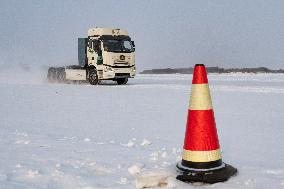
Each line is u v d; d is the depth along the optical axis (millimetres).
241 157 4957
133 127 7805
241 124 8172
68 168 4289
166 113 10164
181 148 5473
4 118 9250
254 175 3963
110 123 8375
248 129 7477
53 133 7027
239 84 23250
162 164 4426
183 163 3977
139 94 16406
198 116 3938
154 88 19922
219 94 16281
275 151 5352
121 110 10906
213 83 24750
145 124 8211
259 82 25578
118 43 23266
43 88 20766
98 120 8867
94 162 4527
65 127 7816
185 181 3725
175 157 4824
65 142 5953
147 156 4914
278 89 18188
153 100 13789
